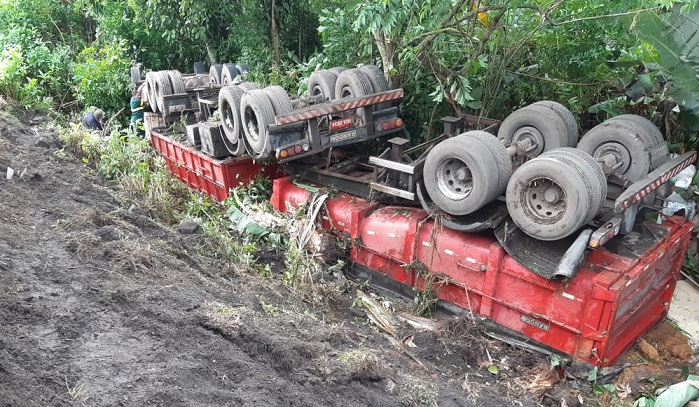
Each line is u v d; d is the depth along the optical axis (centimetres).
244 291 547
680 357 548
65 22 1738
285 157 671
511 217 521
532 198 499
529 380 502
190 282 504
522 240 522
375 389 418
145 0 1453
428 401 426
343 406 375
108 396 307
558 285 489
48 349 338
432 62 773
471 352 529
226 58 1413
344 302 616
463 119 717
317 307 586
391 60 784
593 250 495
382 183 631
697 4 578
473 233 557
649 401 479
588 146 609
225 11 1307
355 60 904
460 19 711
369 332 557
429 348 535
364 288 647
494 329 548
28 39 1462
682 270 682
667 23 600
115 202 696
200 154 855
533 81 828
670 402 463
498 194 536
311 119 678
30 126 1055
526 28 767
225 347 396
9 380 293
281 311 525
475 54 746
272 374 386
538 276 499
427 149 663
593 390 490
